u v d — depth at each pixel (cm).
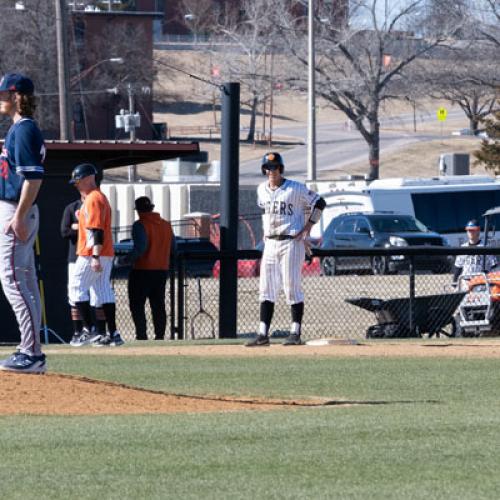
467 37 18512
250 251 5219
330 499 1662
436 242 10706
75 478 1805
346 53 18262
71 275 4519
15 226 2694
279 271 4203
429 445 2088
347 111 18738
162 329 5216
